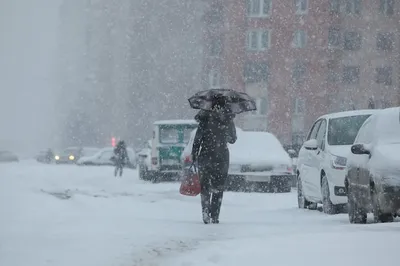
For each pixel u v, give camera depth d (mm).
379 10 148750
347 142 30438
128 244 16625
